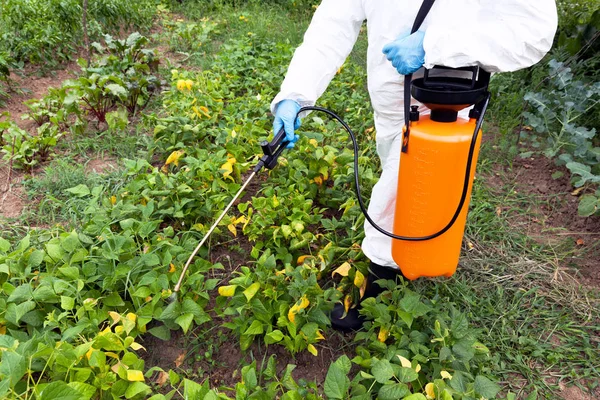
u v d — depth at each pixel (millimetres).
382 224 2436
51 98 4578
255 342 2604
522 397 2387
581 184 3404
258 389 2057
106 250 2600
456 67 1764
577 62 5195
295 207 3160
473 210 3514
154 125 4516
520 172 4082
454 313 2416
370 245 2500
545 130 4258
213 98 4719
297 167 3572
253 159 3871
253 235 3047
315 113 4590
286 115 2285
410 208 2021
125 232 2750
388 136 2381
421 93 1807
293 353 2449
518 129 4668
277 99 2348
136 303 2500
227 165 3463
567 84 4324
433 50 1741
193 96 4590
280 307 2438
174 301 2406
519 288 2959
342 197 3467
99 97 4496
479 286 2969
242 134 3943
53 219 3359
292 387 2086
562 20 5816
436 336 2287
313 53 2354
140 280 2514
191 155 3758
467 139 1833
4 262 2572
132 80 4734
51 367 2035
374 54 2203
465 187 1841
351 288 2762
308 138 3766
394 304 2439
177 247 2691
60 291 2357
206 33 7074
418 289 2820
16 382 1799
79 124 4273
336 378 1896
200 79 5016
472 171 1957
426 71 1837
